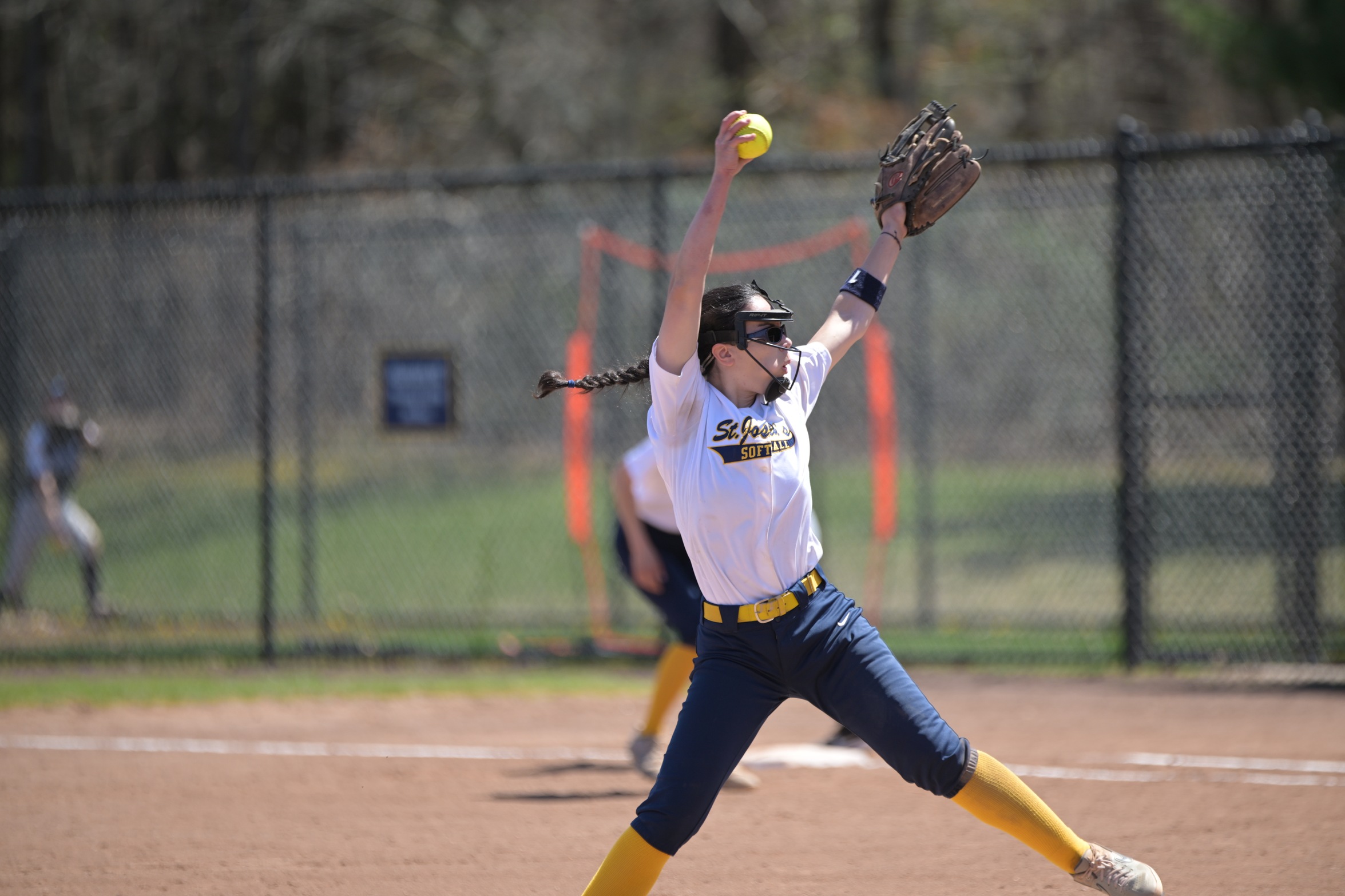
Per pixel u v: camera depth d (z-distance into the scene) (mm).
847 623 13422
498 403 52375
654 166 35938
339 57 77500
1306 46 51812
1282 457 32938
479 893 17188
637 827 13289
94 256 44125
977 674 34031
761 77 81188
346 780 24000
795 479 13312
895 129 75875
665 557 23844
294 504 58844
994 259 50469
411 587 46750
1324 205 32375
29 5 73125
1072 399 52000
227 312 46281
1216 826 19891
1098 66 82562
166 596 45469
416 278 49594
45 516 41031
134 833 20516
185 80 78562
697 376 13273
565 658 36969
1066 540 52125
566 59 75938
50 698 32375
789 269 45531
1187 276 34938
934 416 53344
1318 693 30547
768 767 24578
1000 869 17938
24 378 44375
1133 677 32812
